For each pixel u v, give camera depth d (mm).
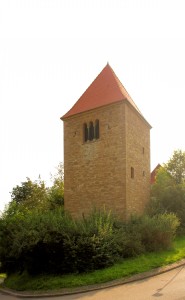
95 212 25031
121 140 29094
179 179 37031
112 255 20422
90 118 31984
